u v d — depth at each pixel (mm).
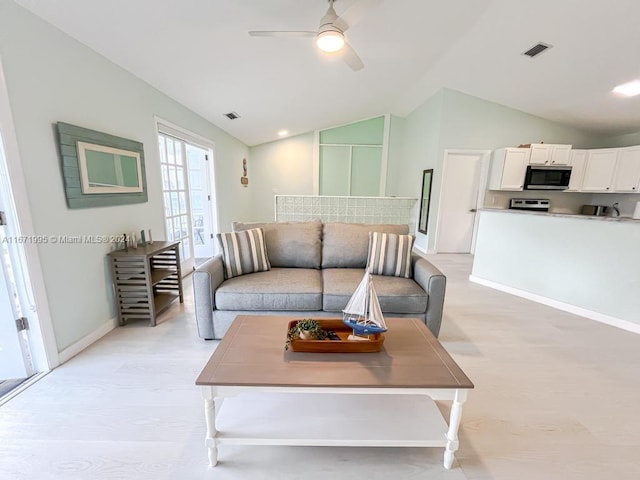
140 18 2025
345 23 1941
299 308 2199
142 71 2689
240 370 1229
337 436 1261
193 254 4098
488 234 3607
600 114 4254
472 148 5043
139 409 1567
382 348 1423
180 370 1897
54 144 1875
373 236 2607
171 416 1525
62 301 1958
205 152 4664
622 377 1908
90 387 1727
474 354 2146
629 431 1491
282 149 7000
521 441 1422
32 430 1424
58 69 1893
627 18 2463
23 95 1669
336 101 4961
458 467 1287
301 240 2715
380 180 7145
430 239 5418
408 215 5668
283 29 2418
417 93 5309
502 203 5203
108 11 1890
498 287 3537
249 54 2793
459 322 2656
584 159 4711
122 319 2471
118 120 2492
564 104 4227
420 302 2195
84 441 1371
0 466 1245
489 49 3359
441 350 1418
